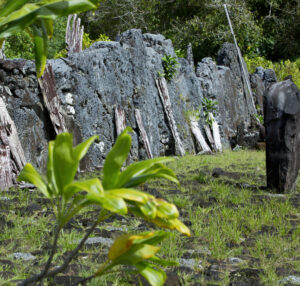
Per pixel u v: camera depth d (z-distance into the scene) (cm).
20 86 838
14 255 386
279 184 779
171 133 1370
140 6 3447
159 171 155
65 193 148
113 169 151
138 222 529
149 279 149
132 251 146
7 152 738
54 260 373
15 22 147
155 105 1319
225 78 1862
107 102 1088
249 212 597
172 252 403
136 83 1218
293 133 772
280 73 2733
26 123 844
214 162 1186
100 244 426
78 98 983
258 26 3158
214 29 3067
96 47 1142
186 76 1556
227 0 3008
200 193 742
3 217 517
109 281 327
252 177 942
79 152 154
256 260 404
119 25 3447
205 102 1619
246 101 2062
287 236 492
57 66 943
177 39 3194
